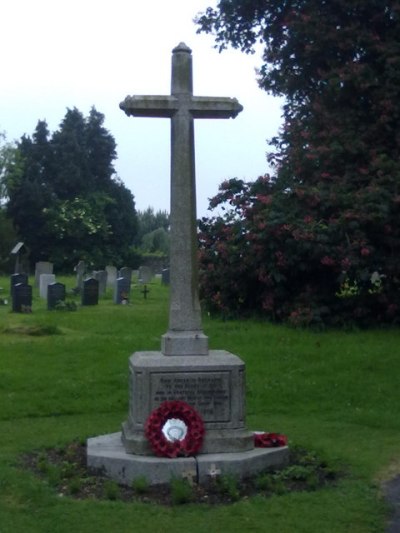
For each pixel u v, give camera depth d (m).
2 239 55.25
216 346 14.53
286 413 11.12
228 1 20.05
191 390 7.84
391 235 17.39
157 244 75.31
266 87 20.66
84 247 63.03
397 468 8.09
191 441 7.60
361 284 17.41
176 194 8.23
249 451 7.82
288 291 17.80
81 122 68.06
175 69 8.33
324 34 18.45
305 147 18.72
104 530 6.25
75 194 65.00
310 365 13.09
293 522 6.40
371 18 18.67
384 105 17.81
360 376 12.48
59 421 10.57
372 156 17.95
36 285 37.00
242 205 18.78
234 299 18.83
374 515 6.61
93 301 26.03
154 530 6.23
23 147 65.50
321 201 17.30
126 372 12.77
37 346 14.69
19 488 7.13
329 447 8.90
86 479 7.42
